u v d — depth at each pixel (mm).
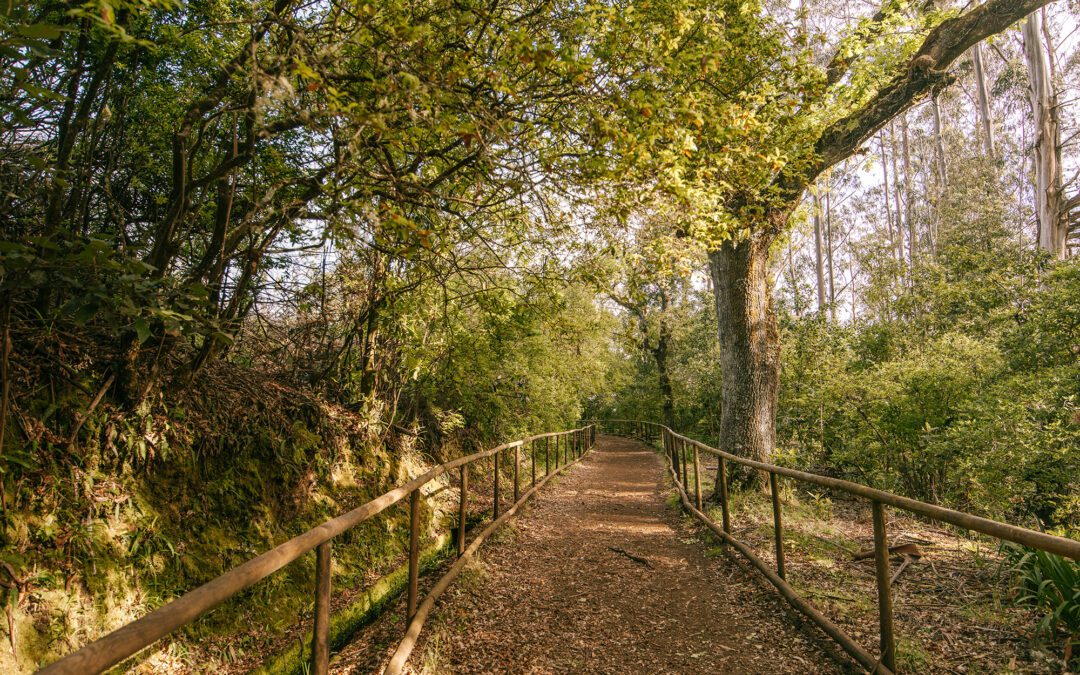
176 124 4031
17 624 2549
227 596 1592
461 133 2836
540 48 2828
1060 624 3104
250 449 4406
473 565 4938
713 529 5965
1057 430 5426
